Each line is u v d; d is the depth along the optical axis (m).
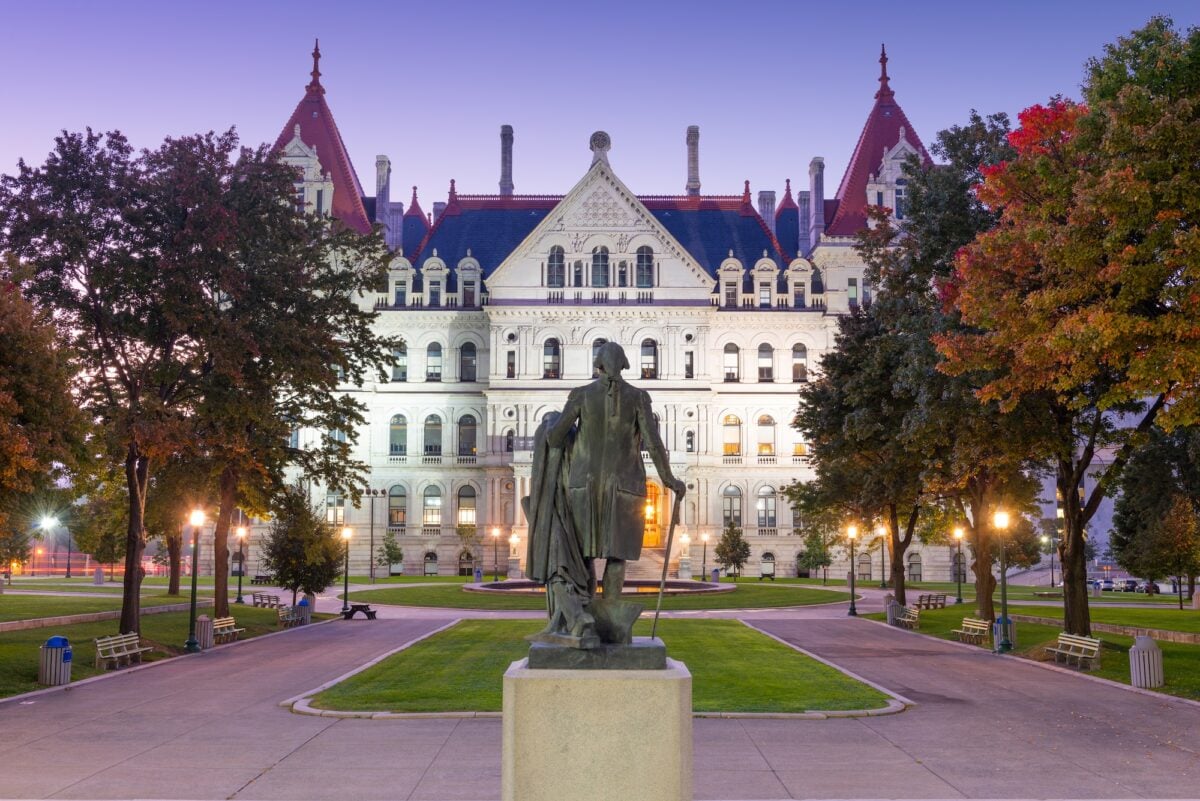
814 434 51.88
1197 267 22.06
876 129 106.00
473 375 101.88
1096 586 94.81
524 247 98.50
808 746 18.02
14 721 21.03
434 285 102.50
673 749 8.69
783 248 112.12
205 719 21.12
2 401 26.81
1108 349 24.64
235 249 38.88
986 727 20.02
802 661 30.88
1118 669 29.58
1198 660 31.12
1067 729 19.83
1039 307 25.12
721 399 100.19
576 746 8.69
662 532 96.12
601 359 10.17
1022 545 82.50
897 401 42.62
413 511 100.38
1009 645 35.03
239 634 41.53
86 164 35.59
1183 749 17.86
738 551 91.62
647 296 97.94
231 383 38.41
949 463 42.25
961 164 36.59
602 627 9.47
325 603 63.34
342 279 45.59
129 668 31.03
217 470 43.19
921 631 44.88
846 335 50.62
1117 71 24.97
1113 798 14.34
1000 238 26.20
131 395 36.88
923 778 15.52
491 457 97.50
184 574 102.88
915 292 38.53
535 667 8.93
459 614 56.06
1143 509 62.78
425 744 18.16
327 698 23.31
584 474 9.88
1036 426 32.56
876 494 49.53
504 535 98.00
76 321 35.97
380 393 101.12
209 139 37.59
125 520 62.25
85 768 16.33
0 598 56.78
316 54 108.75
